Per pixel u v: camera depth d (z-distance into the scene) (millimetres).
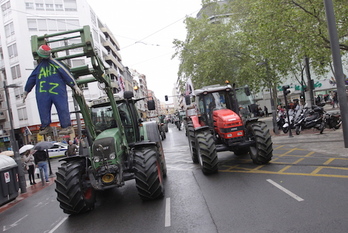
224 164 8742
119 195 7059
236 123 7672
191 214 4855
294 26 11852
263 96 36375
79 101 5820
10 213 7566
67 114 4820
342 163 6648
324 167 6566
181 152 13461
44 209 7266
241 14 23797
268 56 13484
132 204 6027
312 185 5406
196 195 5922
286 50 13164
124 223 4934
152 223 4711
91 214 5840
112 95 6129
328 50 12719
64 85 4934
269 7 12062
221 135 7852
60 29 33562
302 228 3693
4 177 8781
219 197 5551
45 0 33438
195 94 8984
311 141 10328
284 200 4832
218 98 8820
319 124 12039
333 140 9703
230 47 22547
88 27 5141
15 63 33406
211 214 4707
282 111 16688
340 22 11688
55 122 30984
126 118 7121
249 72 20953
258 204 4836
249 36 14812
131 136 7113
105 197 7117
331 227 3600
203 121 8883
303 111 12930
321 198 4660
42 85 4777
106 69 6270
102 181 5508
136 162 5863
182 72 31062
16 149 10398
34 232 5383
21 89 33031
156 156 6156
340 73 8328
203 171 7582
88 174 5934
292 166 7133
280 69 14461
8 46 33688
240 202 5078
